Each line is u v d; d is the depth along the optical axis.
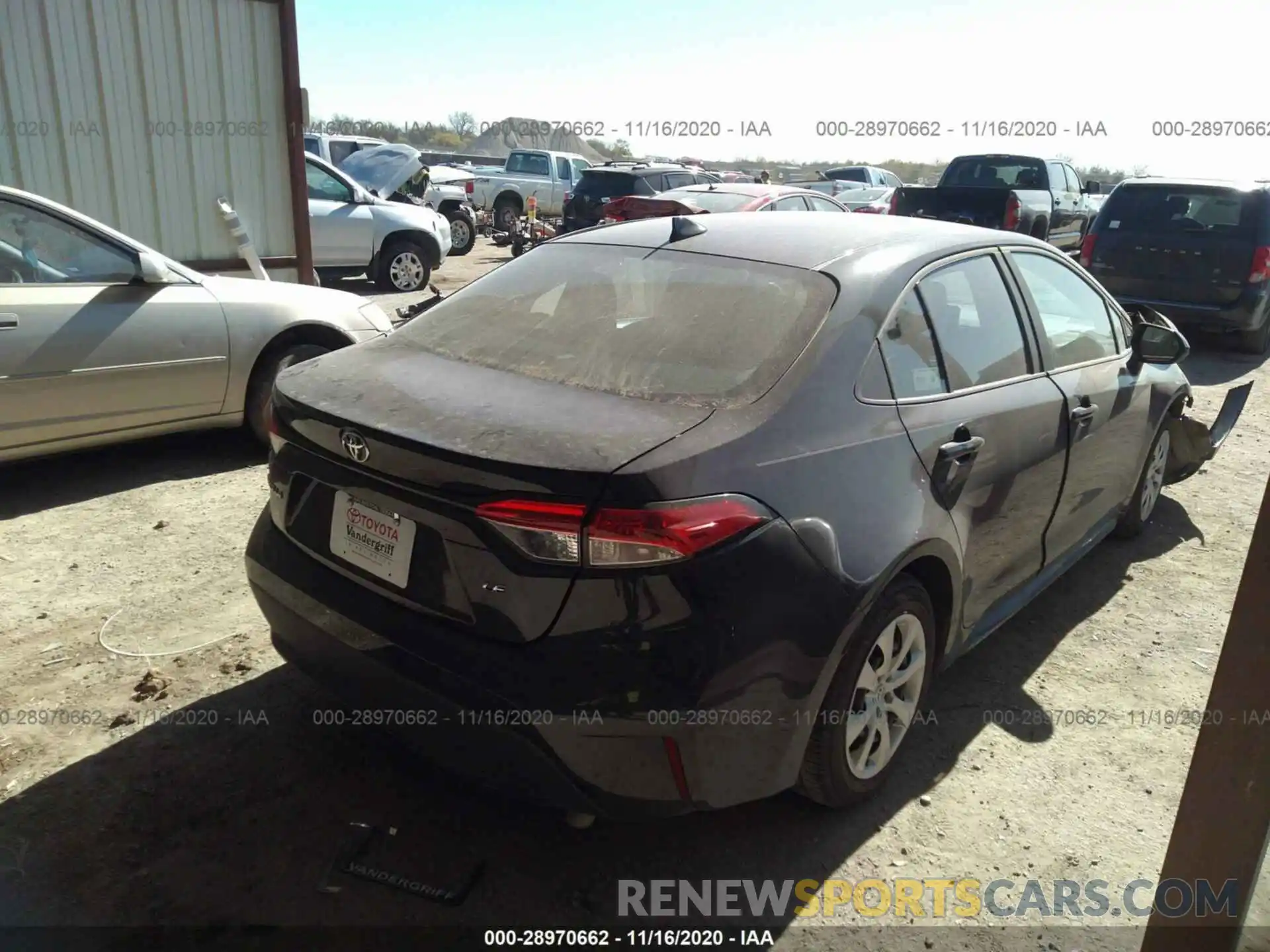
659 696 2.17
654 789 2.29
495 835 2.71
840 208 12.66
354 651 2.49
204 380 5.29
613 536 2.14
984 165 15.03
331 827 2.71
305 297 5.78
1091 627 4.06
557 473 2.16
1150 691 3.59
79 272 4.94
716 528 2.21
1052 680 3.64
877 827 2.81
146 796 2.80
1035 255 3.77
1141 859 2.72
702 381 2.57
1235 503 5.66
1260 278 9.52
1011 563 3.44
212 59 8.34
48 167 7.70
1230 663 1.70
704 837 2.74
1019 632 4.01
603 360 2.73
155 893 2.46
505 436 2.32
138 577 4.14
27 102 7.52
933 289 3.10
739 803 2.44
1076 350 3.86
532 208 20.44
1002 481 3.16
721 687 2.21
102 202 8.00
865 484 2.57
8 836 2.62
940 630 3.07
